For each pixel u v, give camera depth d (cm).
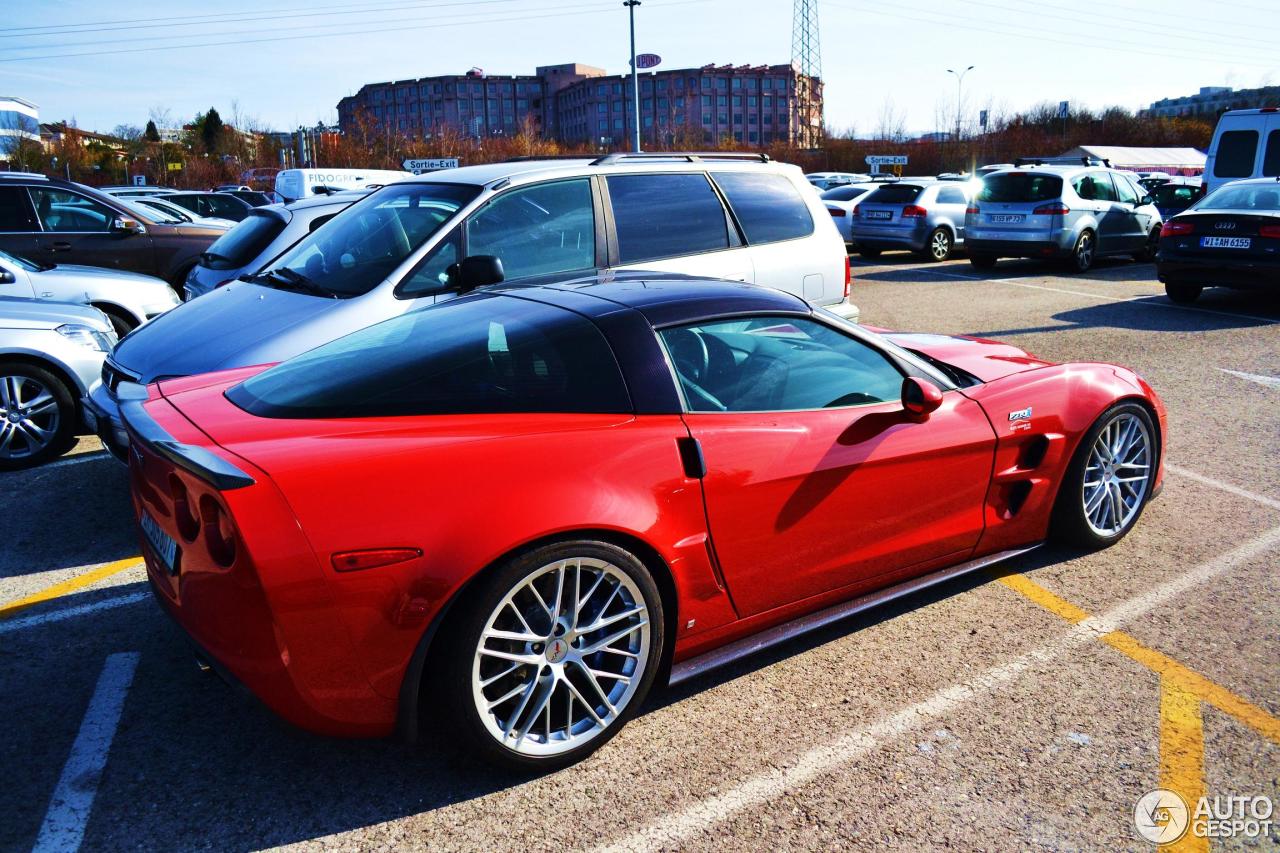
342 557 221
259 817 240
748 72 12212
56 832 234
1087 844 229
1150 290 1202
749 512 283
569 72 13750
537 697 254
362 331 316
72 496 491
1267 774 256
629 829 236
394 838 232
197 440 244
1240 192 1041
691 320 294
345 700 229
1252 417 617
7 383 534
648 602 263
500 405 260
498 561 236
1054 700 292
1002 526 361
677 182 554
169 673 311
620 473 257
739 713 287
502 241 489
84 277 736
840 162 5597
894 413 320
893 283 1336
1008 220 1413
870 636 335
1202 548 407
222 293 509
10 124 7331
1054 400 371
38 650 326
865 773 257
